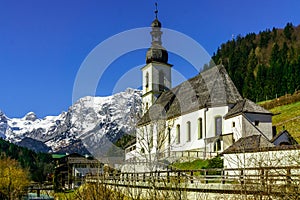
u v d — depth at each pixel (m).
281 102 93.19
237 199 19.89
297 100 90.56
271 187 17.38
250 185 18.78
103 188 15.80
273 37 186.12
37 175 56.81
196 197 23.75
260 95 124.19
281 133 45.78
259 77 129.75
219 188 22.83
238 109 51.81
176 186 17.00
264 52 174.25
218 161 38.69
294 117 78.12
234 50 174.75
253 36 187.38
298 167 18.06
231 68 161.25
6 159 78.50
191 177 25.95
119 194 16.16
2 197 48.72
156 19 71.62
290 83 117.38
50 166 56.91
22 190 50.81
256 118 51.31
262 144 37.22
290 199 16.12
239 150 27.20
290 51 151.12
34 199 37.81
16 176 55.09
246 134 50.31
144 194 18.97
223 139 51.16
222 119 54.09
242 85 142.00
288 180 16.83
